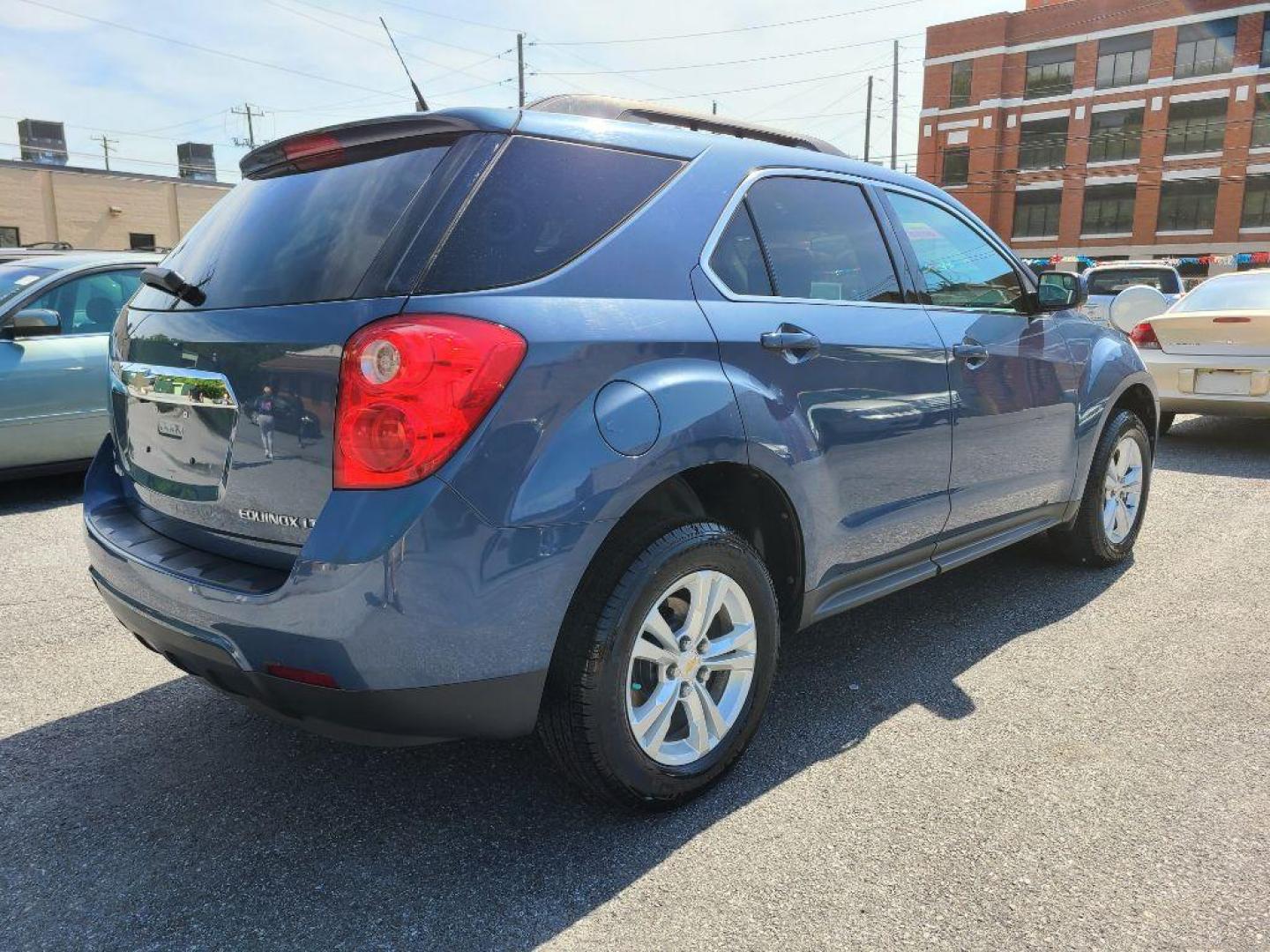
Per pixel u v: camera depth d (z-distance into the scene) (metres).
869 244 3.05
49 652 3.47
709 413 2.30
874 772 2.61
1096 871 2.15
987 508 3.45
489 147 2.17
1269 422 9.27
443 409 1.88
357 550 1.86
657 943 1.93
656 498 2.55
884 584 3.09
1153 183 44.50
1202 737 2.78
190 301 2.35
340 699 1.95
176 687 3.19
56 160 46.38
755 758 2.70
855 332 2.80
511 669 2.03
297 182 2.40
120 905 2.06
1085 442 3.98
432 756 2.72
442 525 1.89
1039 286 3.76
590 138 2.37
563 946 1.92
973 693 3.12
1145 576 4.34
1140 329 7.85
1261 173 41.84
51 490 6.23
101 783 2.57
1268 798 2.45
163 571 2.17
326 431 1.95
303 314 2.03
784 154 2.87
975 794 2.48
